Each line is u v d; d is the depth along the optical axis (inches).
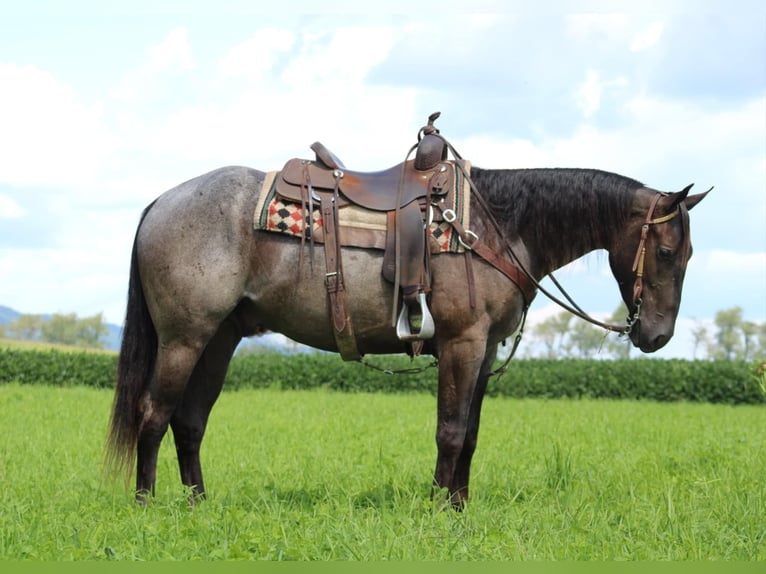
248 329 258.2
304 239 240.5
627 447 422.6
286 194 242.8
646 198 250.4
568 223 253.0
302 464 339.6
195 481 261.4
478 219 245.0
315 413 668.7
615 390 1052.5
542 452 388.8
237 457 369.1
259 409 694.5
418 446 418.3
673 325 251.4
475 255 240.4
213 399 263.4
